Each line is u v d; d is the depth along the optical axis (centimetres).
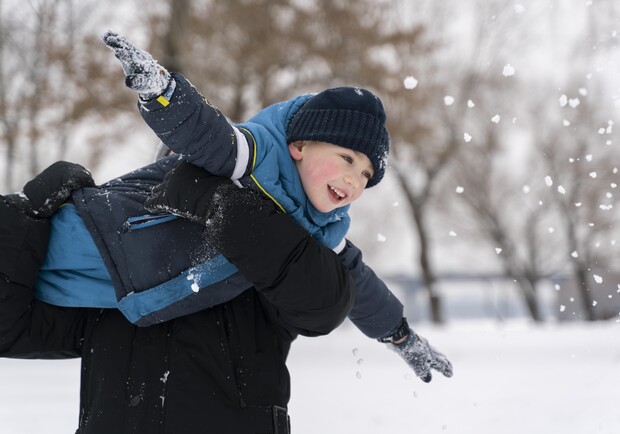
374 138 278
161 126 238
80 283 277
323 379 983
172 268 266
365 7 2028
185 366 264
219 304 278
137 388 262
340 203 278
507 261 3406
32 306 278
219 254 266
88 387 272
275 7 2023
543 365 1047
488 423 639
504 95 2884
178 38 2011
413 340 343
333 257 264
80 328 286
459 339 1466
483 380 912
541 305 4109
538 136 2805
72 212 279
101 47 1919
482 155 3108
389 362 1203
